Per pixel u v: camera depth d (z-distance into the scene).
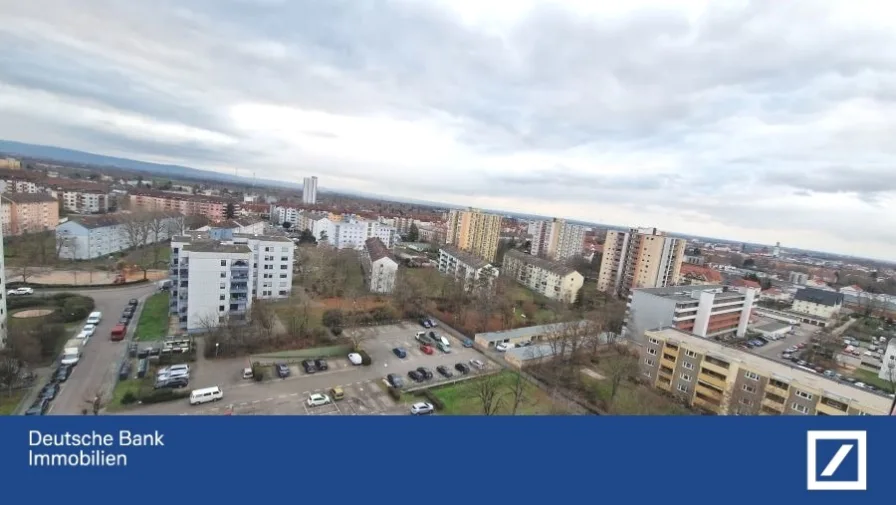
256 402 35.53
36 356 37.50
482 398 36.41
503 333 56.75
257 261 63.56
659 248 90.06
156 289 64.69
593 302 86.50
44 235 84.75
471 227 131.25
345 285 75.62
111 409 32.38
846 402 34.09
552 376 46.47
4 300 40.44
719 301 68.94
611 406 40.81
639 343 62.34
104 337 45.38
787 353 69.06
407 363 46.72
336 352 47.06
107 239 86.06
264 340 46.75
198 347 44.69
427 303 69.25
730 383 41.09
